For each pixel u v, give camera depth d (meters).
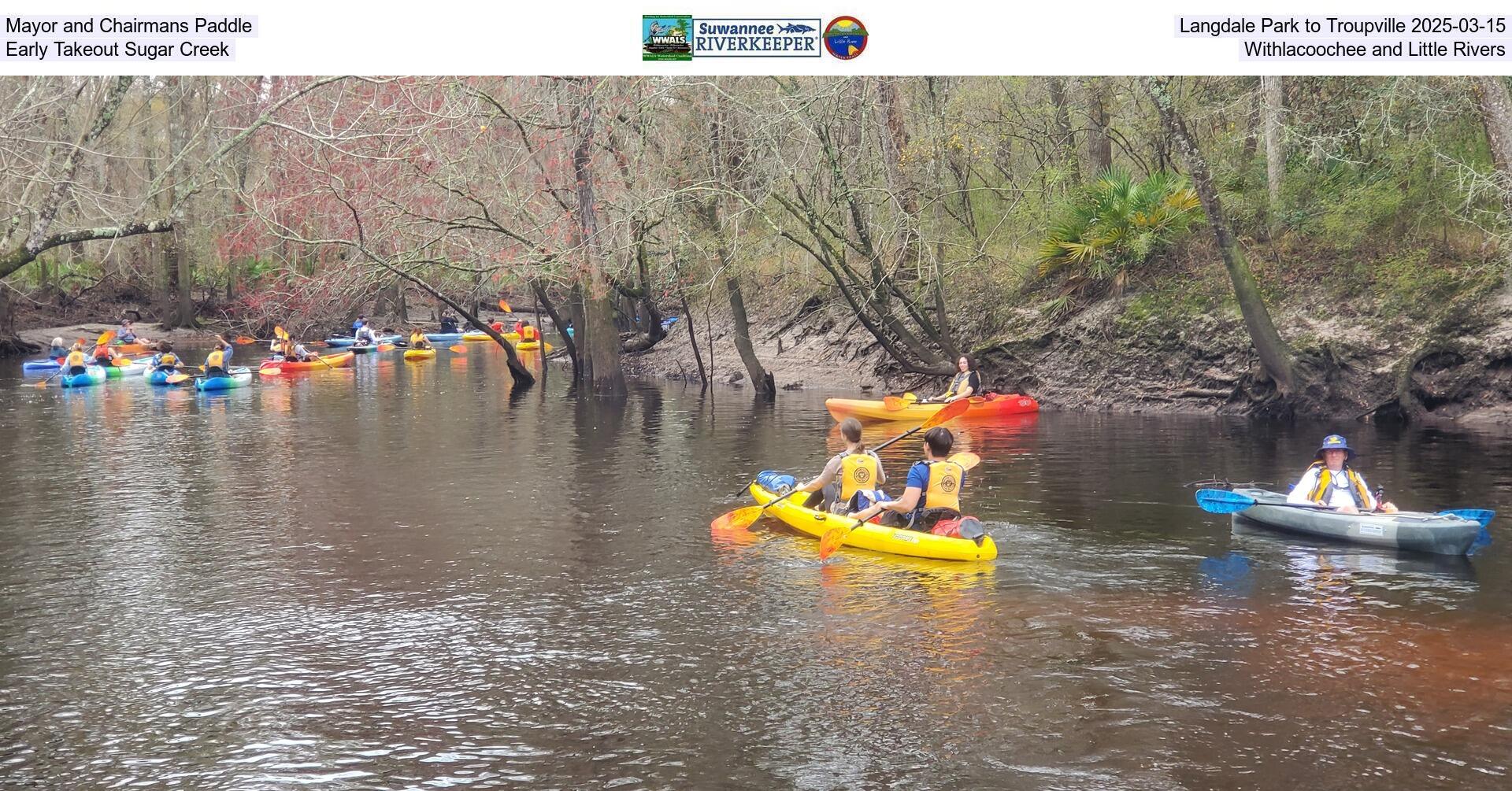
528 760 5.78
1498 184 18.03
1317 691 6.52
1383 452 15.12
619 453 16.17
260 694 6.69
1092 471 13.85
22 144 17.64
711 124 23.08
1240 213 22.91
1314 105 22.81
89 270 50.06
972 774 5.55
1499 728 5.98
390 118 20.84
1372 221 21.14
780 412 21.64
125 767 5.75
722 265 24.81
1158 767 5.60
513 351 27.22
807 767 5.66
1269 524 10.52
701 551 10.06
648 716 6.31
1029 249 25.97
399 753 5.88
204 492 13.08
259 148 29.64
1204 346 21.02
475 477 14.09
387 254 24.55
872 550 10.02
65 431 18.80
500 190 22.66
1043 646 7.34
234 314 47.00
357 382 28.72
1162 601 8.30
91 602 8.59
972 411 20.61
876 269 22.58
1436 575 8.91
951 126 23.70
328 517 11.62
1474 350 18.41
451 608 8.38
